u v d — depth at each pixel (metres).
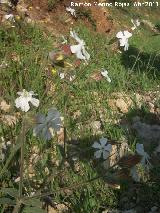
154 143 0.52
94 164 0.42
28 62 0.59
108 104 0.60
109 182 0.24
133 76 0.73
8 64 0.59
